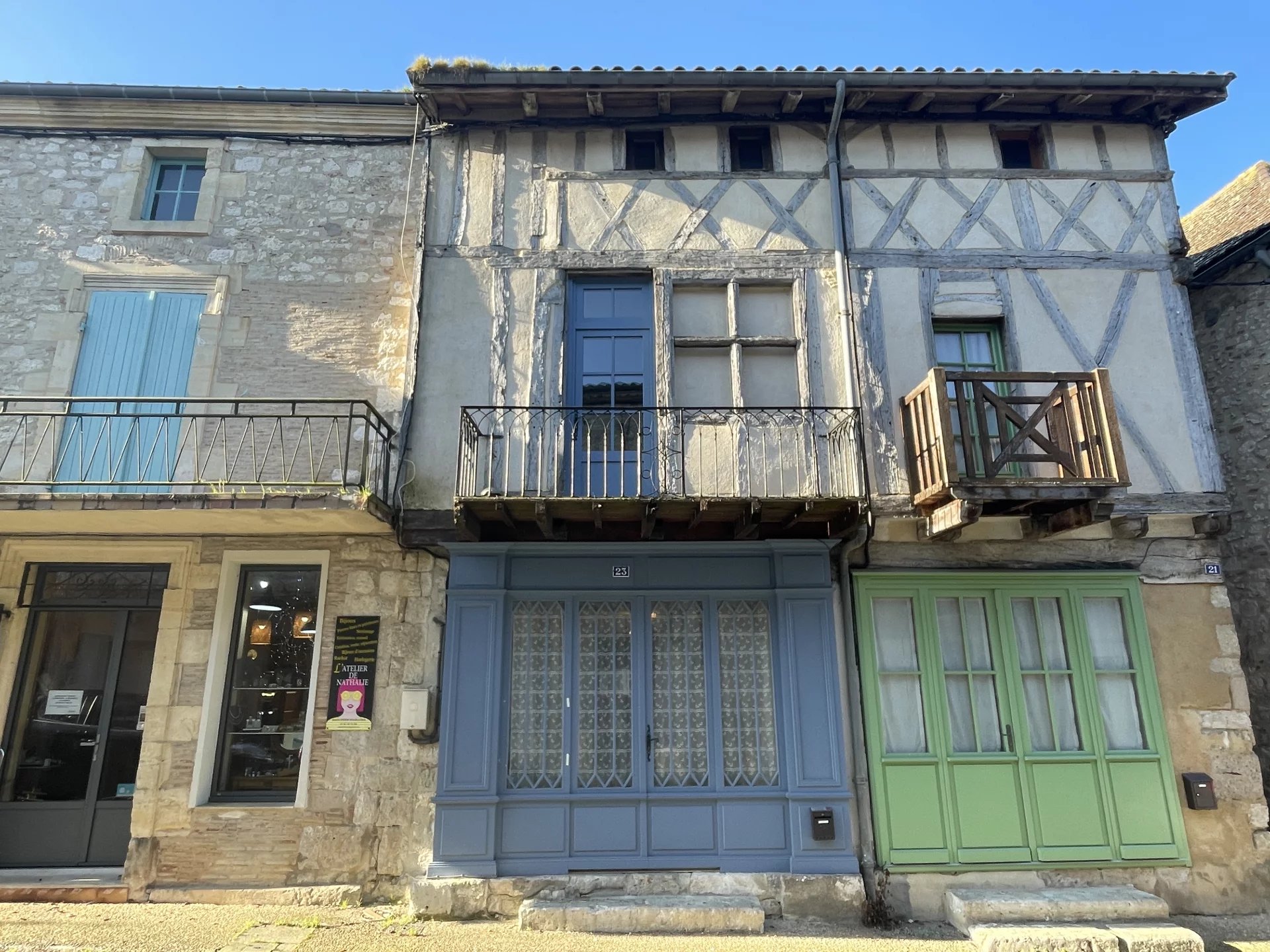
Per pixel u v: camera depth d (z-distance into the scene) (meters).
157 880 4.78
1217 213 7.62
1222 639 5.19
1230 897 4.78
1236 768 5.00
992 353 5.63
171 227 5.89
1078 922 4.35
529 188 5.79
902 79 5.60
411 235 5.95
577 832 4.80
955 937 4.35
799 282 5.61
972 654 5.17
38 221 5.87
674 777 4.93
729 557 5.23
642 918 4.36
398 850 4.80
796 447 5.29
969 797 4.88
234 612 5.33
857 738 4.94
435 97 5.69
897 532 5.27
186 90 5.90
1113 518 5.25
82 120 6.06
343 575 5.25
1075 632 5.17
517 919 4.50
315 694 5.05
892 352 5.49
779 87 5.65
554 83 5.54
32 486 5.23
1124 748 5.03
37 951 3.90
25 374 5.58
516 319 5.53
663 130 5.96
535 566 5.19
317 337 5.75
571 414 5.39
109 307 5.75
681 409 5.00
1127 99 5.87
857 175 5.83
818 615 5.07
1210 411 5.63
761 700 5.07
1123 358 5.53
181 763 4.95
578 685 5.05
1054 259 5.69
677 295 5.66
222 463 5.48
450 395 5.38
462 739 4.84
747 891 4.68
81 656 5.32
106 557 5.36
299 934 4.22
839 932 4.44
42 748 5.17
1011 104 5.93
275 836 4.84
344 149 6.13
